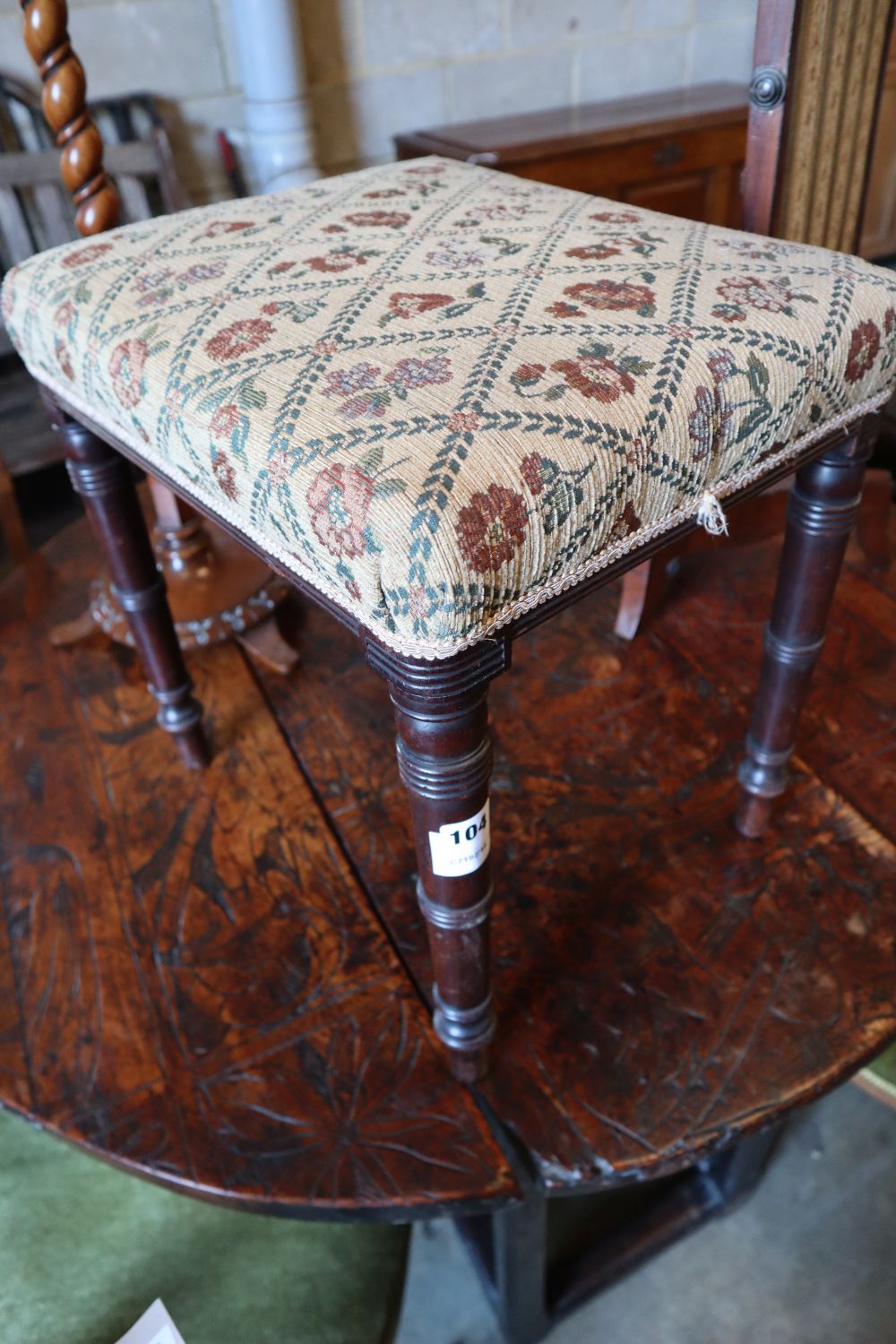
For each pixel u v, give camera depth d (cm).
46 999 68
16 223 139
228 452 43
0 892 76
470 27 172
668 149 164
